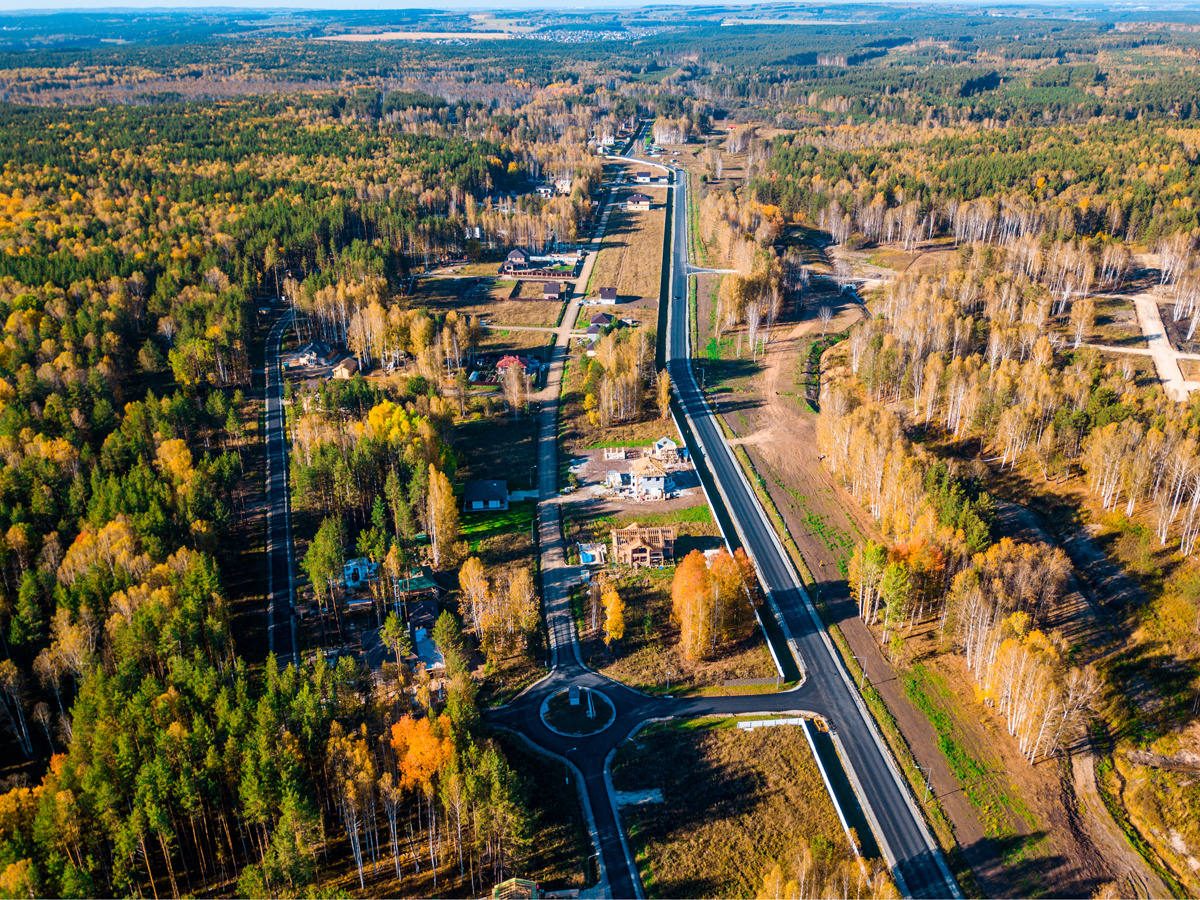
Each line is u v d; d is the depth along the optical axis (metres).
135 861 89.69
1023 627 111.50
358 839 93.81
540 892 89.50
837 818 98.44
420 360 199.50
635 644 125.75
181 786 88.12
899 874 91.81
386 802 91.00
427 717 101.44
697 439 183.62
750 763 105.62
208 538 138.25
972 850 94.81
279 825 85.56
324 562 128.12
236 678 109.94
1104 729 110.31
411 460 151.38
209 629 114.19
